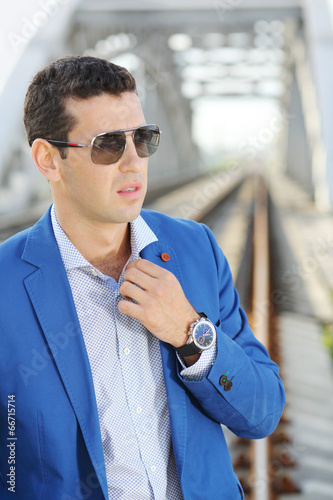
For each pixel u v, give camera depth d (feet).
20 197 42.06
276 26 79.05
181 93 132.77
